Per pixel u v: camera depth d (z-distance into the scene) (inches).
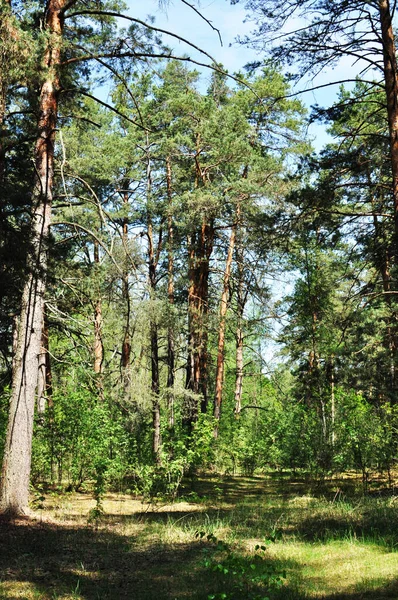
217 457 901.8
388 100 461.4
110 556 342.0
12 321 654.5
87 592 271.7
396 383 773.3
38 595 260.5
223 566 294.4
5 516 433.7
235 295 1189.7
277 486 738.2
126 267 701.3
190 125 938.1
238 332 1186.0
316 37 477.1
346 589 269.1
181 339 954.7
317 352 859.4
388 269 759.7
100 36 487.5
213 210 906.7
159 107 946.1
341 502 531.2
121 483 682.8
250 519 467.5
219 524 442.3
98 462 577.3
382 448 639.8
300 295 879.7
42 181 479.5
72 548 357.4
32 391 466.0
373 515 443.8
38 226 468.8
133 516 491.2
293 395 1133.1
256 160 927.7
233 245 1034.1
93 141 964.6
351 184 548.1
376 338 800.3
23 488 452.1
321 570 307.3
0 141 458.6
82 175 808.9
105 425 639.1
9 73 438.0
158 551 356.8
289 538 390.3
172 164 958.4
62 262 613.3
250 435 954.7
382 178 590.9
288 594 262.8
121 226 984.9
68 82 513.3
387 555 324.8
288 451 762.8
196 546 370.0
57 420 620.4
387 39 458.3
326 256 897.5
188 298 1006.4
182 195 905.5
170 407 915.4
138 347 848.9
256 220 618.8
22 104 533.6
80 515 485.4
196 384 975.6
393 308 751.1
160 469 612.4
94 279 652.7
